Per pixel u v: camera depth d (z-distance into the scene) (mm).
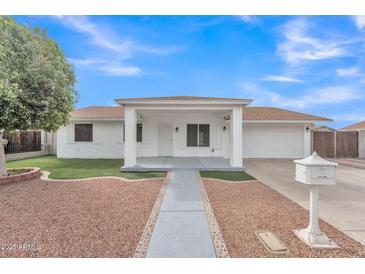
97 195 6184
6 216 4609
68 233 3832
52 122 8898
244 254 3236
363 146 16125
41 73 8086
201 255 3211
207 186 7410
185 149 15242
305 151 15766
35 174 8555
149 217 4582
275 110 17938
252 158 16078
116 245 3447
